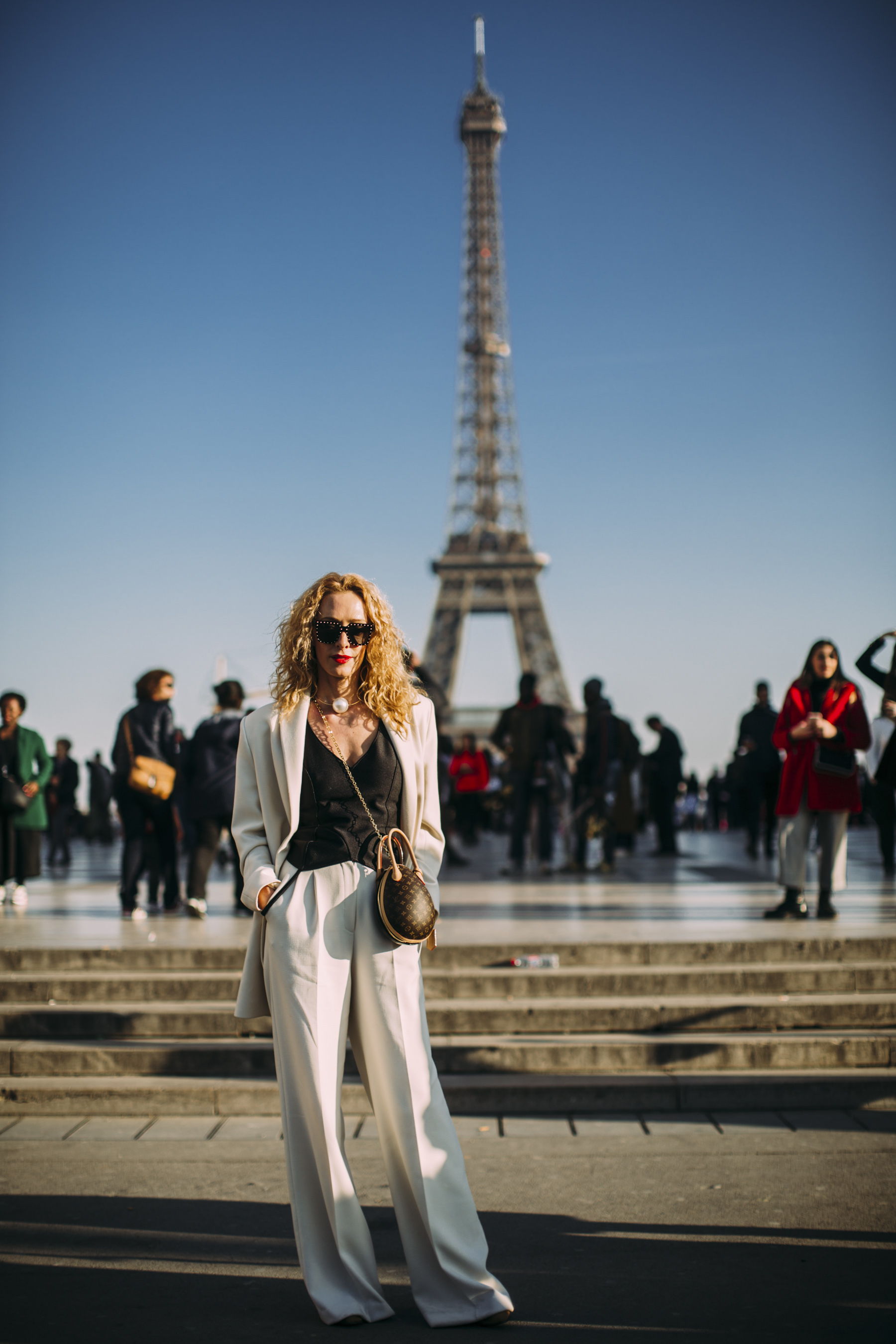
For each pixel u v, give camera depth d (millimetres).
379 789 3840
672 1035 6699
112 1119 6078
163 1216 4629
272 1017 3713
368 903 3709
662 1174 5074
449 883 13305
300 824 3809
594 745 14797
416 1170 3580
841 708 8883
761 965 7438
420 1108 3621
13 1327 3559
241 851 3818
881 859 16266
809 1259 4066
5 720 11875
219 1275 4016
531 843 16359
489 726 73938
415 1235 3609
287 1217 4609
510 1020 6777
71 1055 6438
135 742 10539
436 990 7113
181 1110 6125
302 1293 3844
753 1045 6457
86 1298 3801
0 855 11750
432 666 75812
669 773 18797
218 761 10484
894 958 7609
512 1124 5910
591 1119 5996
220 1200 4824
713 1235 4328
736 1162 5238
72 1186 5004
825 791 8883
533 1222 4508
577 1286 3867
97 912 11055
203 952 7648
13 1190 4953
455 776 20234
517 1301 3748
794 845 9078
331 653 3832
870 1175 5020
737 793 20172
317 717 3910
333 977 3641
